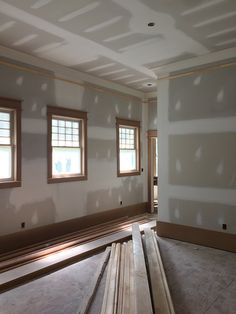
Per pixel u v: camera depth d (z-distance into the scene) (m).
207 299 3.05
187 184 5.00
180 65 5.07
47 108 5.00
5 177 4.51
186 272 3.73
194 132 4.92
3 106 4.35
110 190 6.40
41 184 4.93
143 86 6.80
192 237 4.92
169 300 2.88
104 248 4.69
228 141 4.54
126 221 6.36
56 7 3.23
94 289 3.22
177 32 3.89
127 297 2.87
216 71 4.66
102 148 6.18
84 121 5.70
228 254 4.39
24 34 3.93
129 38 4.07
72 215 5.49
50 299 3.09
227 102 4.55
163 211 5.32
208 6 3.23
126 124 6.79
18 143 4.56
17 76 4.56
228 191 4.54
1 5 3.17
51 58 4.87
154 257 4.00
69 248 4.50
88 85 5.82
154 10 3.30
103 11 3.32
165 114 5.30
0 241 4.33
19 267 3.74
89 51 4.56
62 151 5.38
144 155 7.45
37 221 4.87
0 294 3.20
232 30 3.85
